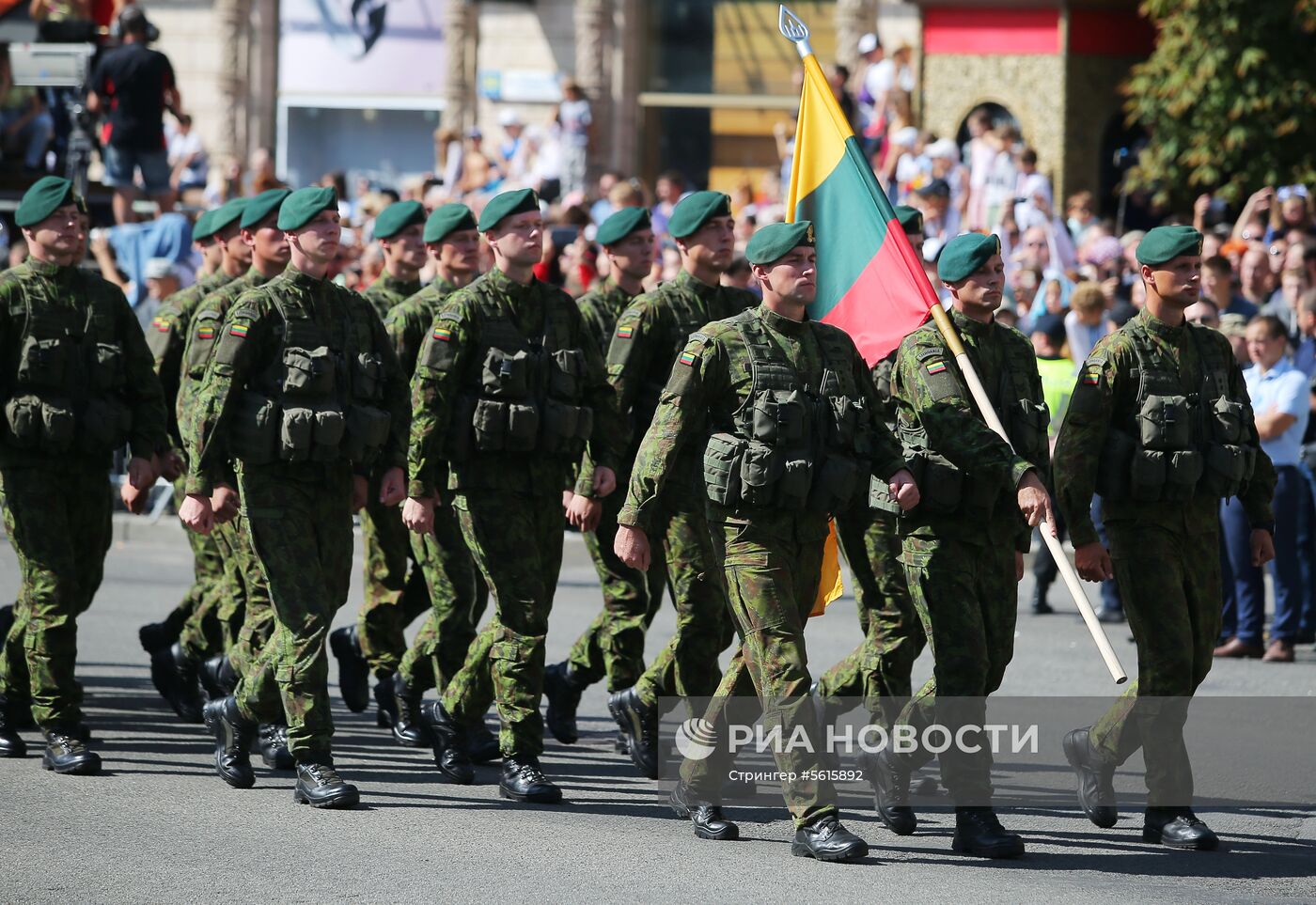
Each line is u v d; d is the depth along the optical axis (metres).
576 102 58.59
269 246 20.72
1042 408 18.53
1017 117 61.00
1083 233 47.94
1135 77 53.78
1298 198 39.28
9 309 20.09
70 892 15.23
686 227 21.06
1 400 20.12
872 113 53.47
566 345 19.83
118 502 43.22
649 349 20.92
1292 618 29.36
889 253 20.86
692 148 69.88
